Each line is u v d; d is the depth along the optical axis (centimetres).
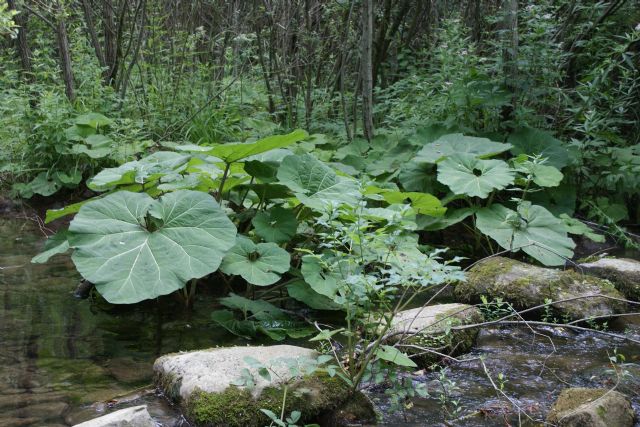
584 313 380
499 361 328
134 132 645
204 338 348
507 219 481
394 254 289
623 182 610
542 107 651
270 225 397
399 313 354
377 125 780
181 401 264
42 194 645
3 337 338
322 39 796
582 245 566
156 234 340
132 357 319
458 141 564
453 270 278
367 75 654
